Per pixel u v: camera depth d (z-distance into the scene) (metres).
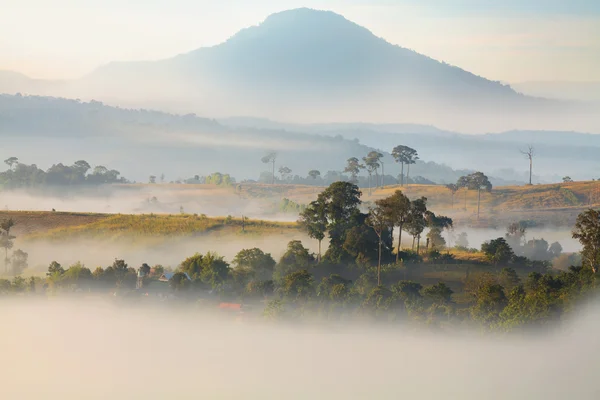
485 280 125.19
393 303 117.62
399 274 141.38
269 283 135.50
